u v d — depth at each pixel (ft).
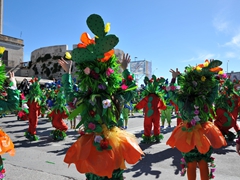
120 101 9.57
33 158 19.95
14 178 15.16
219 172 16.16
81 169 8.50
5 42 109.70
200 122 11.73
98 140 8.38
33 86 27.71
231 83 26.16
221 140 11.23
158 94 26.20
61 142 26.89
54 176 15.53
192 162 11.37
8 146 10.34
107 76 9.11
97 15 8.77
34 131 27.86
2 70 10.89
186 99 12.00
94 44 9.02
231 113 25.98
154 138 26.58
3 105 10.56
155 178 15.20
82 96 9.34
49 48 106.01
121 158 8.46
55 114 27.78
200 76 12.22
